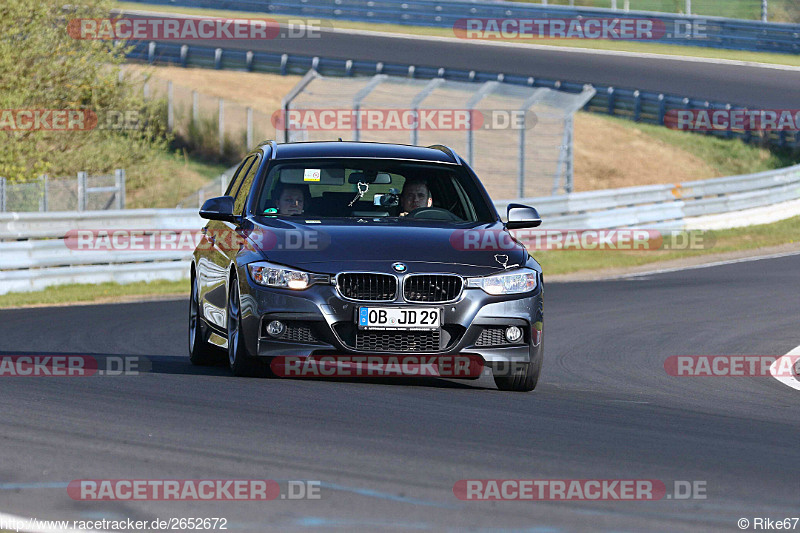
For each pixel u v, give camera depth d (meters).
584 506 16.33
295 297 27.14
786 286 63.62
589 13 162.00
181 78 142.62
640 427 23.58
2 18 94.12
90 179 79.25
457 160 32.59
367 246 27.88
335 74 141.50
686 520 15.76
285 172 31.34
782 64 153.75
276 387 27.02
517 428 22.61
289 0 169.12
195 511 15.74
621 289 62.38
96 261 65.12
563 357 38.66
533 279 28.39
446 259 27.75
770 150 130.75
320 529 14.94
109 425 21.62
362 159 31.88
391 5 169.25
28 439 20.20
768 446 21.83
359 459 19.06
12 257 61.38
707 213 95.81
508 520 15.48
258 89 140.38
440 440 20.97
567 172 101.06
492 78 135.12
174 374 29.81
